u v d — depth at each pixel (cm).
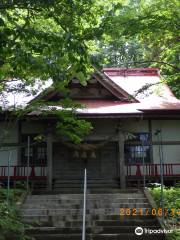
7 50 779
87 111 1848
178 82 2567
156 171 1931
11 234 1014
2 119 1939
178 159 2020
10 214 1047
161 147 1925
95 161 2020
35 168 1973
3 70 985
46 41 821
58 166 2009
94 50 1222
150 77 2514
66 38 783
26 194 1511
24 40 817
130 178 1931
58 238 1109
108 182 1939
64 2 891
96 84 2108
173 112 1952
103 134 1977
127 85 2386
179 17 1374
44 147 2009
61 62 897
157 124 2061
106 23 1086
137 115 1853
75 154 1847
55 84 1072
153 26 1376
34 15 942
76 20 995
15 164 1984
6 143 2006
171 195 1388
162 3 1367
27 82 1200
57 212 1317
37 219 1243
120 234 1115
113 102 2073
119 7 1150
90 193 1650
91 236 1108
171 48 1831
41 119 1798
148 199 1404
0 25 746
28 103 1356
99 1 1139
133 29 1322
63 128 1502
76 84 2098
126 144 2038
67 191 1709
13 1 820
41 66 811
